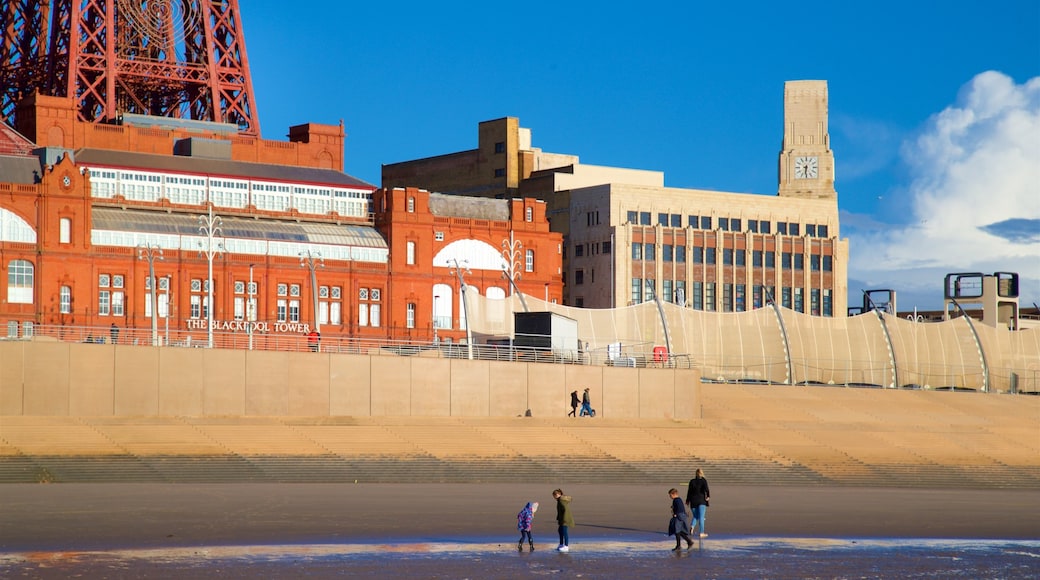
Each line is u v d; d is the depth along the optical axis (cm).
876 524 8169
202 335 14312
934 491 10562
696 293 19112
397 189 15738
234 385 10906
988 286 18875
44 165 14600
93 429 9938
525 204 16650
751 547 7131
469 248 16200
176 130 16600
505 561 6525
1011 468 12006
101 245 14075
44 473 9150
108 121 16500
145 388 10556
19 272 13688
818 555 6944
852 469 11394
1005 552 7206
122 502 8144
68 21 16825
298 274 15050
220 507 8050
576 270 19200
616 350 13912
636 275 18725
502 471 10338
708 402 13675
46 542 6731
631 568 6425
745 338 15562
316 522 7562
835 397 14538
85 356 10344
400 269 15650
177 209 14888
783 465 11281
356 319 15362
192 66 17300
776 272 19750
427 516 7906
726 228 19638
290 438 10394
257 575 6062
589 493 9431
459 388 11919
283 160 17225
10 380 10081
